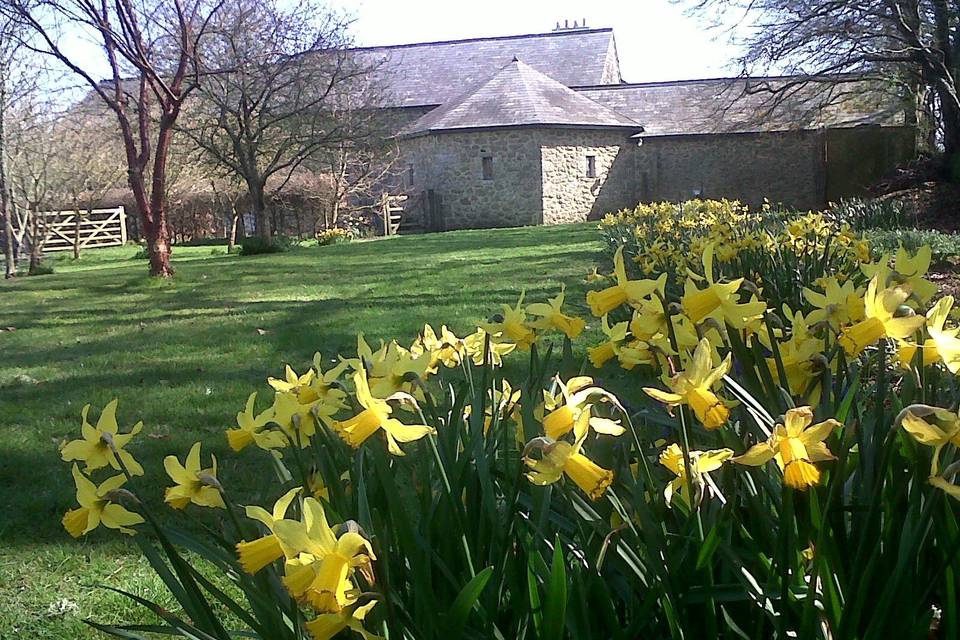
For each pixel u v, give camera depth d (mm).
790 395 1660
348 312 8078
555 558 1198
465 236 20172
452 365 2127
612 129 26297
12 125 16438
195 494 1469
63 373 5977
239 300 9711
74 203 22297
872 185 20172
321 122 19859
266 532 1531
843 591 1351
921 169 18062
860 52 16297
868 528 1303
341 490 1539
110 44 11836
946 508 1268
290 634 1385
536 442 1239
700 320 1519
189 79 13961
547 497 1474
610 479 1206
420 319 7309
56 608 2621
